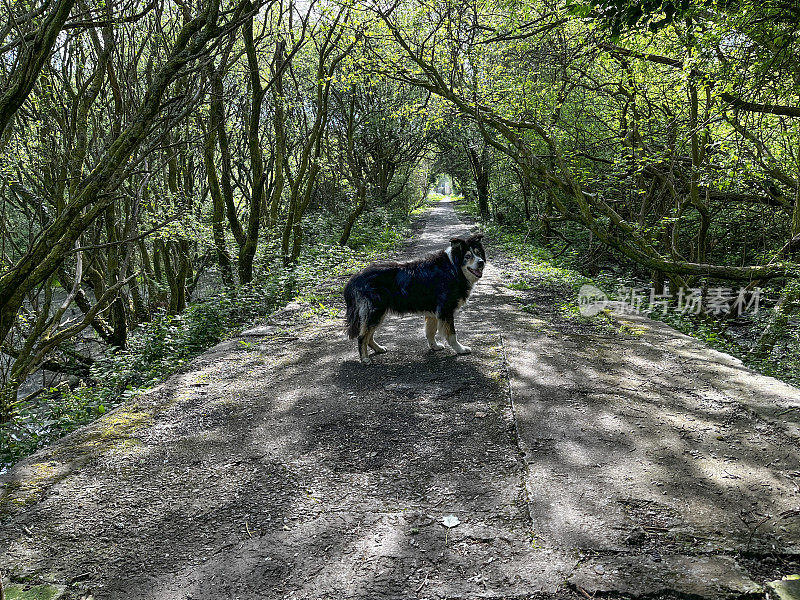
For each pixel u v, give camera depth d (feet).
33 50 7.26
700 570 8.32
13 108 7.27
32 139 33.58
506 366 18.69
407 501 10.64
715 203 40.91
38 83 30.45
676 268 28.45
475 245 19.95
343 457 12.59
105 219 32.96
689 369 18.07
